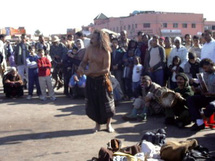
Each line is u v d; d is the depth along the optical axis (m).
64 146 5.73
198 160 4.30
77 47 10.38
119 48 10.20
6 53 15.26
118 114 8.08
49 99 10.45
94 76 6.28
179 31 40.75
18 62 12.25
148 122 7.25
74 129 6.81
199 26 42.19
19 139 6.21
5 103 9.95
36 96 11.14
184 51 8.77
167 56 9.71
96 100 6.36
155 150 4.84
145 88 7.61
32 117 7.98
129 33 40.97
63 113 8.34
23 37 12.19
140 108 7.54
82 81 10.17
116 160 4.39
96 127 6.60
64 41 13.02
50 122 7.44
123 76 10.05
